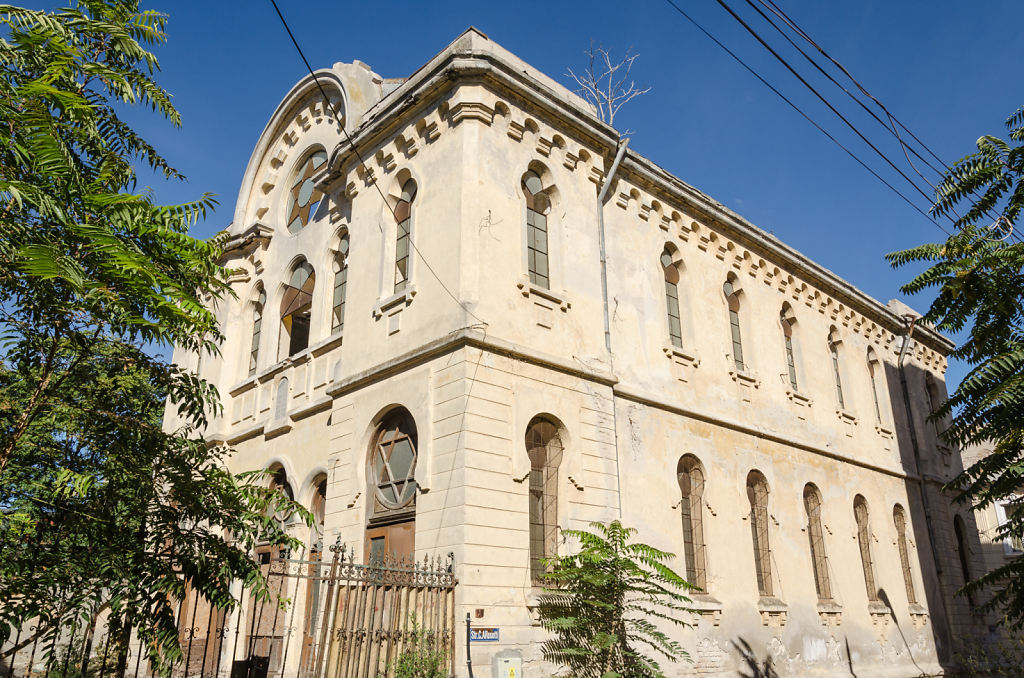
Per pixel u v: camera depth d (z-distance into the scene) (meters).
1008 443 13.02
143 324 7.98
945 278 13.70
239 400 20.33
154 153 9.20
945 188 13.51
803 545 19.73
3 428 7.96
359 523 14.10
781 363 21.55
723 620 16.47
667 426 16.95
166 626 8.30
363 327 15.75
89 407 8.40
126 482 8.59
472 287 13.59
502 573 12.33
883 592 22.28
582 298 15.68
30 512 7.95
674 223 19.55
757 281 21.88
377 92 18.98
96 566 8.02
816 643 18.81
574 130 16.59
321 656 10.08
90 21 8.35
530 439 14.01
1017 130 13.29
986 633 26.69
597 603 12.30
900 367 27.59
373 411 14.60
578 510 13.99
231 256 22.20
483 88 14.96
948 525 27.23
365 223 16.70
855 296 25.69
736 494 18.19
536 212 15.82
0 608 7.48
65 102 7.82
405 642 10.84
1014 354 12.80
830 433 22.55
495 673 11.62
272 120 22.58
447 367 13.33
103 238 7.23
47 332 8.01
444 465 12.75
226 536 18.09
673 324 18.66
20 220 7.36
